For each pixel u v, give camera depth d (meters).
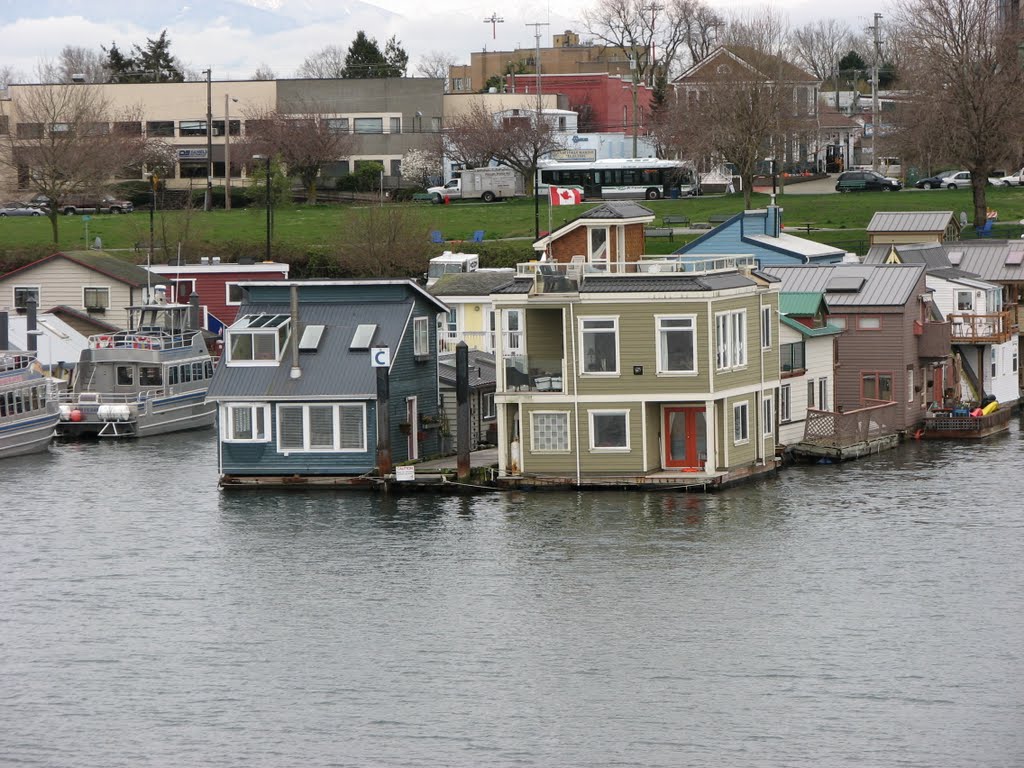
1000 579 153.75
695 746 118.25
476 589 152.62
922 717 122.31
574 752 117.56
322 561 162.75
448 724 122.62
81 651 139.00
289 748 119.12
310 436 193.62
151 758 117.81
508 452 190.62
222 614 147.75
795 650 136.00
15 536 176.00
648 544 165.62
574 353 185.50
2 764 117.06
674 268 189.38
